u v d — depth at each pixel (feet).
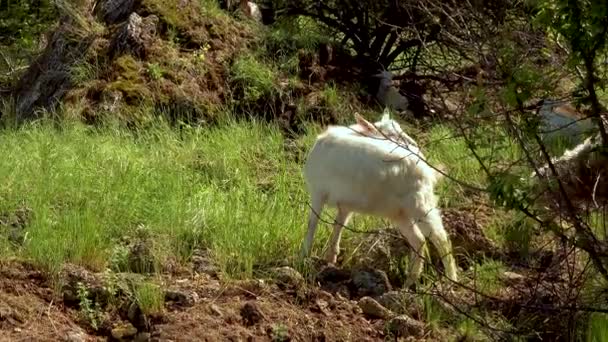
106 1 45.65
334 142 26.50
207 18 44.50
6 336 22.22
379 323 24.31
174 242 26.86
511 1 24.98
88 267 25.39
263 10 48.93
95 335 23.21
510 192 21.43
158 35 42.96
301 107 41.06
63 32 44.27
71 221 26.30
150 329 23.25
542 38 22.25
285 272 25.39
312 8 47.37
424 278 26.43
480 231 28.66
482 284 25.99
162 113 39.27
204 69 41.91
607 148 22.00
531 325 24.09
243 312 23.82
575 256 24.45
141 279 24.57
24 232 26.35
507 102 21.06
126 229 27.40
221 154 35.32
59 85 42.01
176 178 31.12
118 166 31.55
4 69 52.70
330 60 44.96
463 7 26.76
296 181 33.12
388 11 45.11
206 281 25.40
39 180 29.40
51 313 23.47
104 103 39.14
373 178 25.84
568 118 29.63
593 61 21.74
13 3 54.49
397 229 28.09
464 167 32.89
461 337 23.82
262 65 42.98
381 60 46.14
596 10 20.31
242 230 27.22
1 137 35.96
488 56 22.45
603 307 23.75
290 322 23.77
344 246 28.07
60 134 36.27
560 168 26.32
